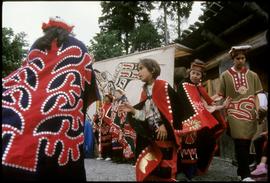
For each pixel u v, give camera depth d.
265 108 3.46
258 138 3.63
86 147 6.36
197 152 3.55
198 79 3.69
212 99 3.66
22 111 2.61
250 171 3.32
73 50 2.93
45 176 2.55
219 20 4.55
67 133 2.68
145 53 5.20
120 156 5.67
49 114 2.65
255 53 4.62
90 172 3.48
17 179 2.46
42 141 2.57
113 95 5.67
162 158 2.79
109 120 5.96
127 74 5.42
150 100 2.93
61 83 2.79
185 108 3.54
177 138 2.80
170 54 4.97
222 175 3.36
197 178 3.26
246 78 3.50
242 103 3.45
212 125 3.50
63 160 2.63
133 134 5.44
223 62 5.22
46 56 2.87
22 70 2.81
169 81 4.91
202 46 5.32
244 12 4.12
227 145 4.51
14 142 2.51
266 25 4.06
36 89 2.73
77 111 2.78
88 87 2.99
